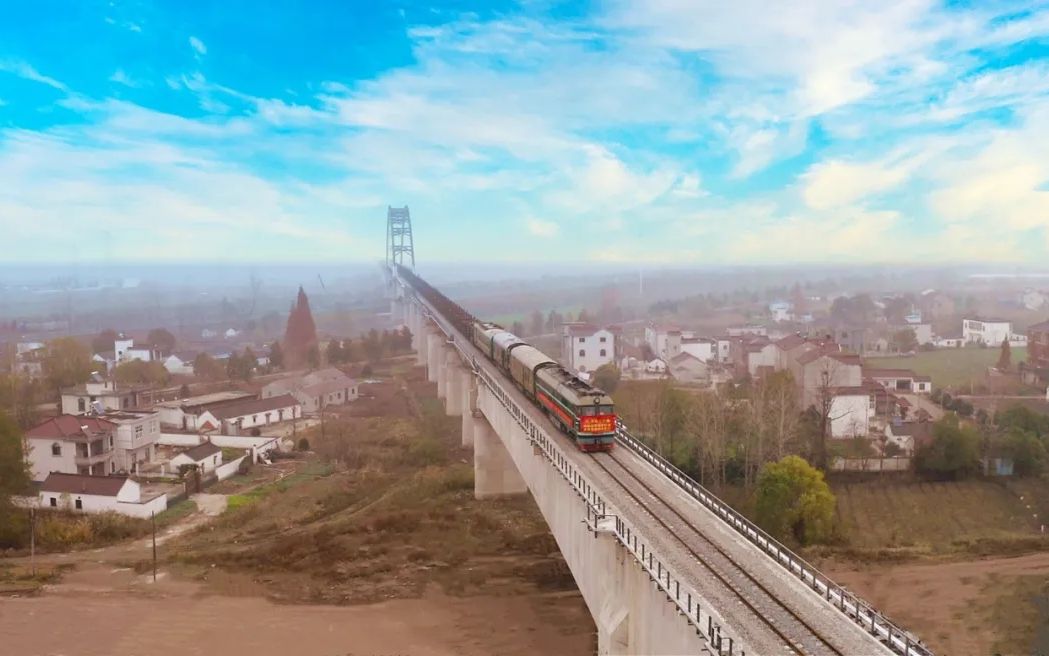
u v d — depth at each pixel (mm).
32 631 47000
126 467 80500
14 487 63594
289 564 56844
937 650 41500
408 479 77062
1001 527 58906
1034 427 72875
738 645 22125
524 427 48250
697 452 71312
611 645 28594
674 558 29078
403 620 48250
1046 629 43219
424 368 146750
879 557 53250
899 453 72938
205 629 47312
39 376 117125
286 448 92250
